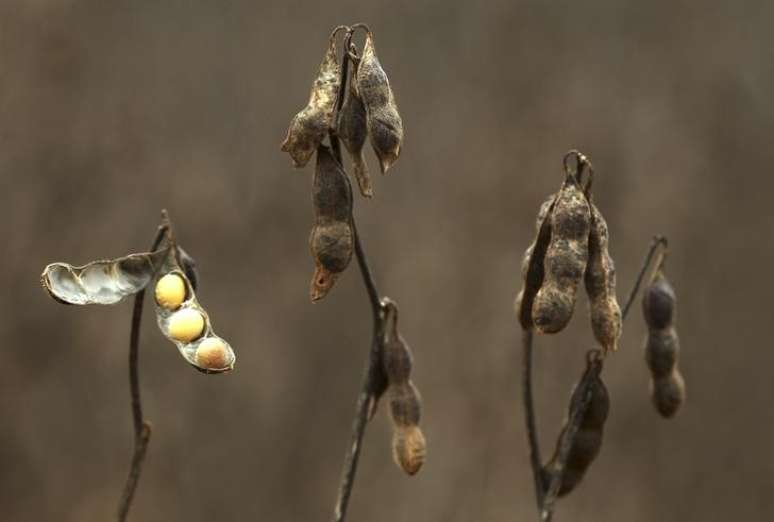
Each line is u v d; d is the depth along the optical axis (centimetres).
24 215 174
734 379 195
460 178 189
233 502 176
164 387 177
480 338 184
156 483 175
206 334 103
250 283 182
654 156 196
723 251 197
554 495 106
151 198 180
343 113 101
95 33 180
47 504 171
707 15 201
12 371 172
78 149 177
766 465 192
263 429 179
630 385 188
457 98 191
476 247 187
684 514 188
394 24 191
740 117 199
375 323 105
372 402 106
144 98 182
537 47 194
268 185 184
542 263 103
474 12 193
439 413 181
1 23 175
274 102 185
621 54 197
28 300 174
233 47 186
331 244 102
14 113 175
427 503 178
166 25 184
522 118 192
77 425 174
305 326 182
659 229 195
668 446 188
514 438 180
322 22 188
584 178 194
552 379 182
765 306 197
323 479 179
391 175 187
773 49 201
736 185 198
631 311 191
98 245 177
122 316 177
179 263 103
